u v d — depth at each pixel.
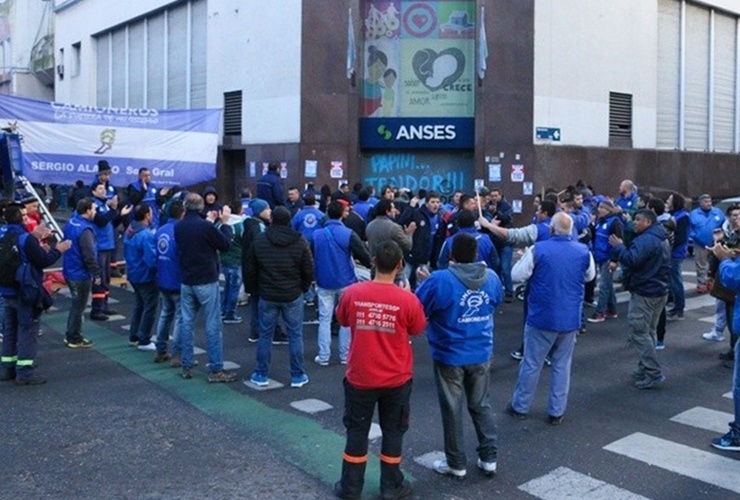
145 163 16.73
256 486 5.74
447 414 5.94
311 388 8.37
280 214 8.30
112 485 5.75
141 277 9.97
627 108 25.25
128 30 31.11
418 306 5.52
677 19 27.61
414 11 22.06
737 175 29.91
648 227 8.62
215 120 17.33
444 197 21.03
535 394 8.31
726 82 30.22
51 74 39.97
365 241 11.89
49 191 24.77
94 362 9.45
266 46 22.61
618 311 13.31
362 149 22.27
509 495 5.68
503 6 21.69
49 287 10.21
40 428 7.00
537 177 22.19
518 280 7.45
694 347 10.70
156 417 7.33
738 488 5.85
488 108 21.62
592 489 5.80
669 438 6.99
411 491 5.71
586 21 23.66
